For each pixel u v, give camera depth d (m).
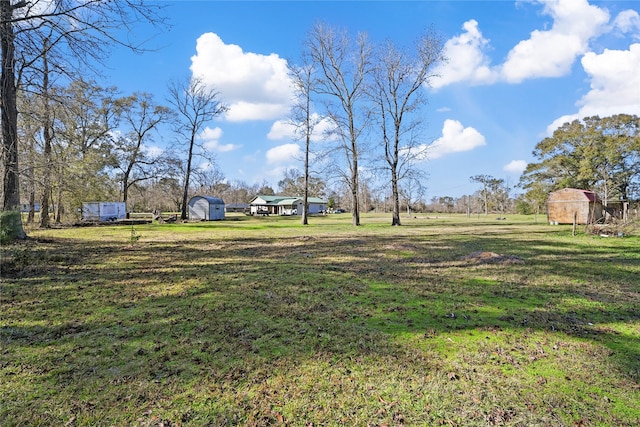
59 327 3.72
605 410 2.24
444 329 3.68
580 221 21.97
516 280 6.12
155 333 3.55
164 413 2.20
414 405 2.30
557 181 33.31
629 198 31.98
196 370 2.76
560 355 3.04
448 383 2.57
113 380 2.59
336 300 4.81
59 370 2.74
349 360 2.94
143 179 30.58
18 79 9.80
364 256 9.20
